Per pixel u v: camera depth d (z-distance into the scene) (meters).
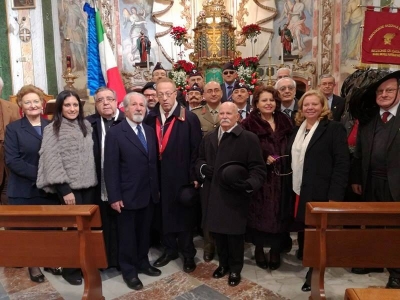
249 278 3.08
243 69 6.82
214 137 3.04
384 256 2.40
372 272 3.17
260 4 8.58
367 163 2.85
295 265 3.31
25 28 6.95
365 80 3.46
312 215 2.39
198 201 3.16
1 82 3.55
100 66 4.32
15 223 2.42
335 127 2.81
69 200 2.80
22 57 7.00
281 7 8.48
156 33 8.96
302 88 8.13
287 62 8.16
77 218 2.34
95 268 2.54
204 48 7.88
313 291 2.50
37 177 2.84
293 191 2.97
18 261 2.50
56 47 7.27
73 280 3.04
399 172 2.63
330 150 2.81
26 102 2.96
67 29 7.50
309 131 2.89
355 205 2.36
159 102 3.26
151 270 3.16
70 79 6.15
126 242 2.97
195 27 8.26
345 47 6.59
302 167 2.85
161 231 3.37
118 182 2.90
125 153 2.92
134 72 8.63
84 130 2.95
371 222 2.35
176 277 3.12
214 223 2.88
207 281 3.04
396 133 2.65
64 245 2.44
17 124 3.00
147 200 3.01
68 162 2.83
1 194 3.58
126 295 2.84
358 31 6.07
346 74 6.56
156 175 3.10
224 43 7.85
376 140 2.79
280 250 3.28
